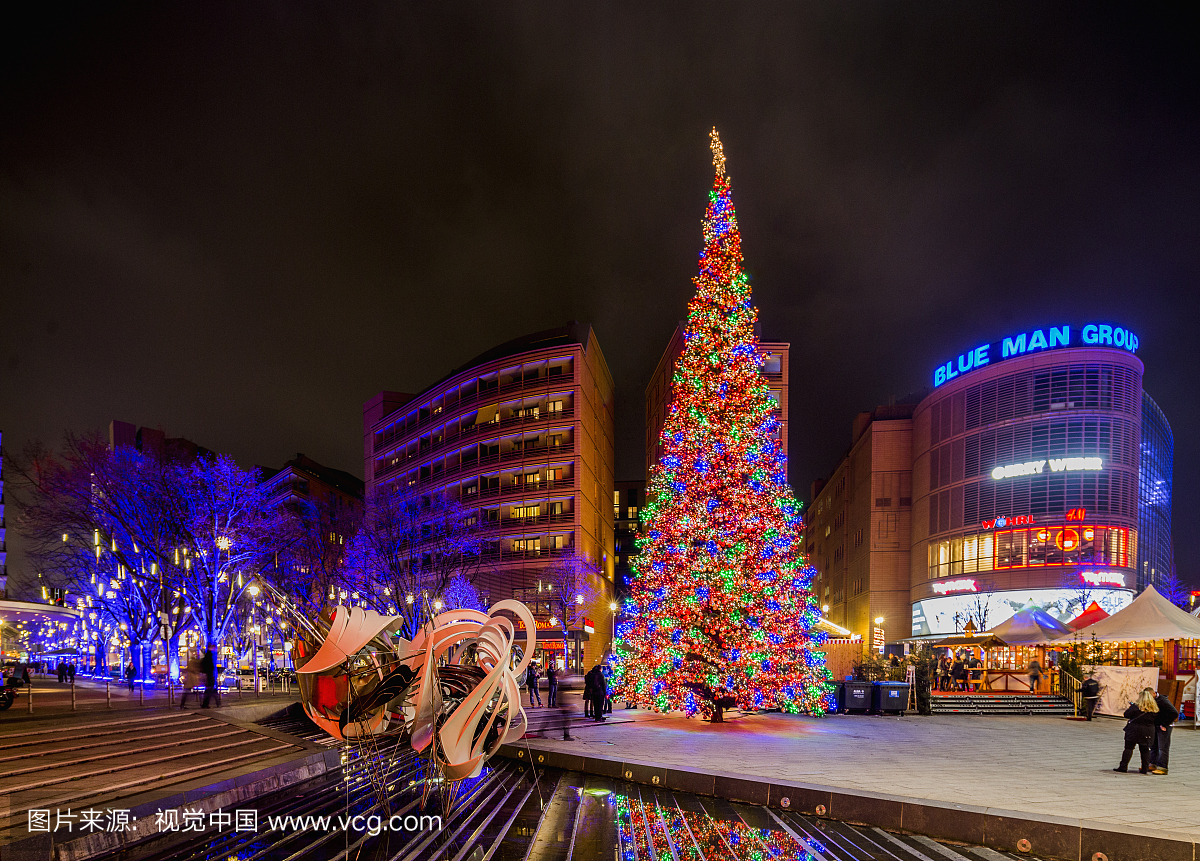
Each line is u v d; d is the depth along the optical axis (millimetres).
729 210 22641
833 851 8578
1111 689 23562
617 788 12117
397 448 74125
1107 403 57281
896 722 20609
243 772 12273
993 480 61781
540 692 34000
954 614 64375
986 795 10273
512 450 61219
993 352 64500
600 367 71938
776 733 17469
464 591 48344
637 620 22109
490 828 9500
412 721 8320
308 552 38406
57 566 32062
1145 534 75500
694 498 21031
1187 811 9398
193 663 19781
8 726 14414
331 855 8273
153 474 30281
